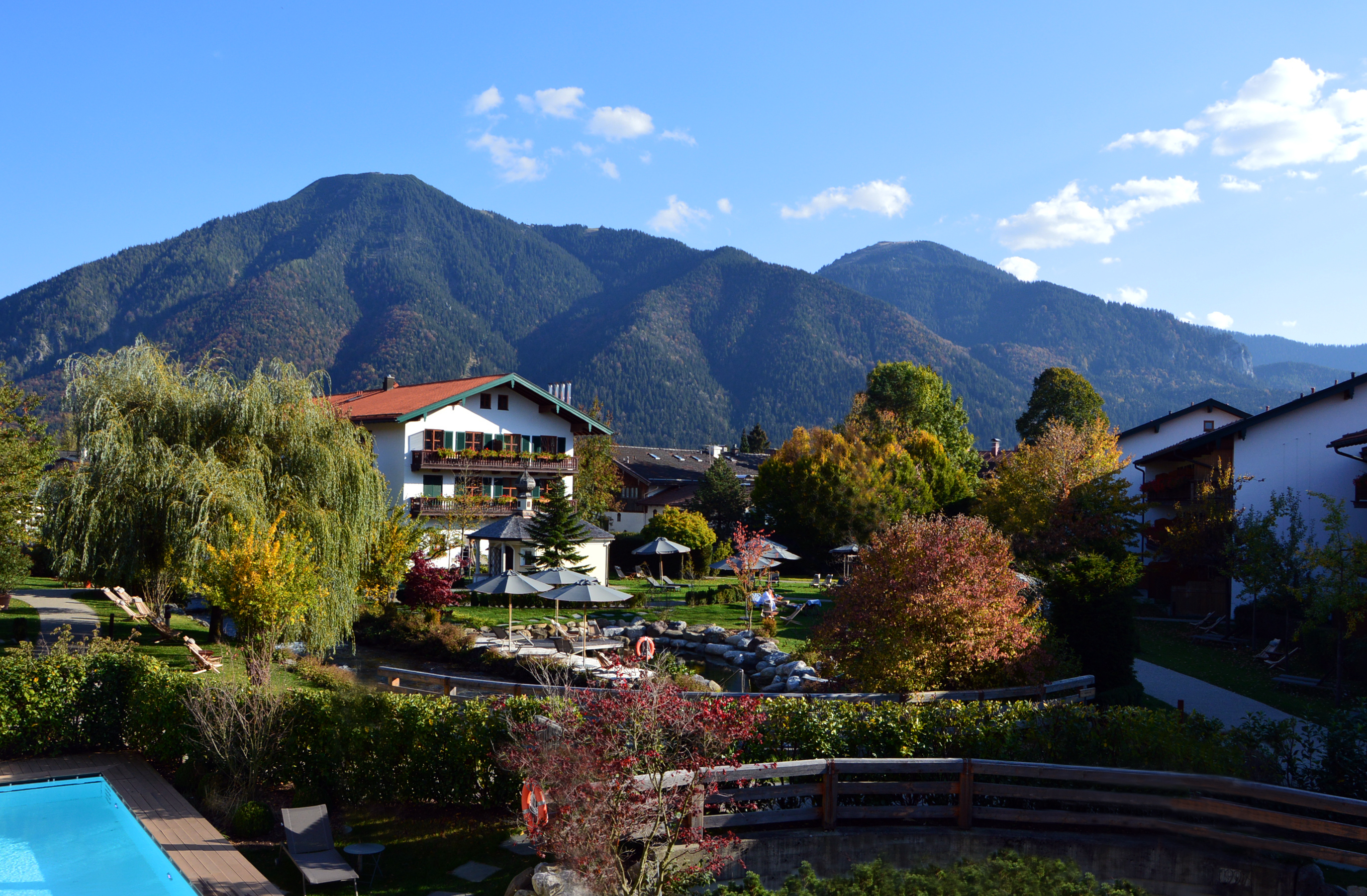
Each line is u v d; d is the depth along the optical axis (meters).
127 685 16.66
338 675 20.52
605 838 8.05
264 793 14.05
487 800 12.48
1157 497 44.06
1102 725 11.23
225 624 28.30
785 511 53.16
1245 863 8.14
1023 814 9.98
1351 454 29.91
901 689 16.41
